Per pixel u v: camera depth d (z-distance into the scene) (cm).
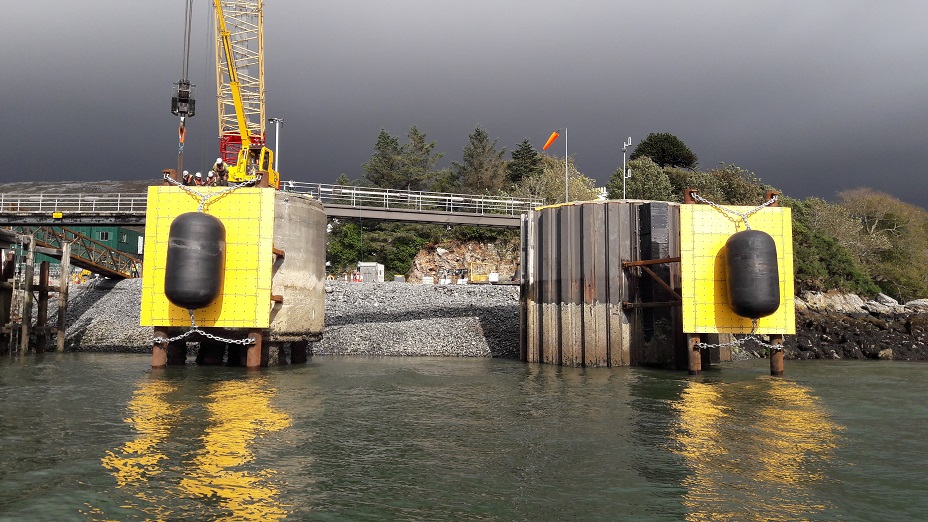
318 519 954
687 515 982
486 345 4241
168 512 972
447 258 7769
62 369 2900
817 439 1491
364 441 1450
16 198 4956
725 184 8281
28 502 1007
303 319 3166
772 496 1073
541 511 998
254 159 5209
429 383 2511
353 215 4475
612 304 3284
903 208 8206
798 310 5172
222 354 3156
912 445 1431
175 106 4300
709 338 3316
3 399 1983
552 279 3466
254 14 5400
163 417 1695
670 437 1509
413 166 9319
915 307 5697
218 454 1309
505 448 1394
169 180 2866
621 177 8450
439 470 1219
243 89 5428
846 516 981
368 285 5162
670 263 3269
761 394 2241
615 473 1203
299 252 3153
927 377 2816
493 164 9538
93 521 931
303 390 2264
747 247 2730
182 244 2650
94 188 10238
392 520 955
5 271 3894
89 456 1280
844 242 7381
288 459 1284
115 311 4800
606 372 2989
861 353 4144
